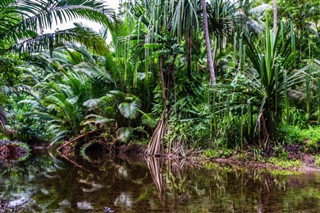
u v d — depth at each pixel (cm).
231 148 753
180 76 928
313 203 355
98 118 1079
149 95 1109
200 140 834
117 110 1127
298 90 701
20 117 1430
